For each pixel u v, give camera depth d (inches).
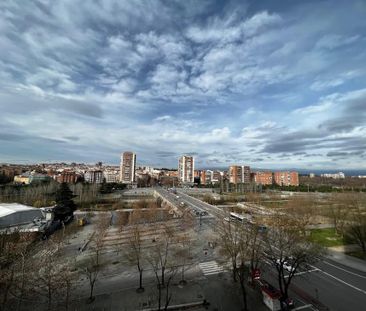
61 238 2095.2
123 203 4325.8
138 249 1665.8
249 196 4795.8
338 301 1221.1
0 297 1040.2
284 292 1172.5
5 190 4175.7
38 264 1252.5
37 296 1204.5
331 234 2415.1
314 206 3161.9
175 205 4047.7
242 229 1603.1
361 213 2449.6
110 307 1163.9
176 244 2068.2
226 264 1647.4
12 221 2429.9
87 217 3309.5
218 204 4468.5
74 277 1334.9
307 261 1359.5
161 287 1355.8
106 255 1849.2
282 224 1507.1
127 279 1457.9
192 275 1518.2
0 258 1111.6
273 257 1401.3
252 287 1358.3
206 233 2495.1
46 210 3019.2
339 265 1662.2
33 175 7027.6
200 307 1164.5
